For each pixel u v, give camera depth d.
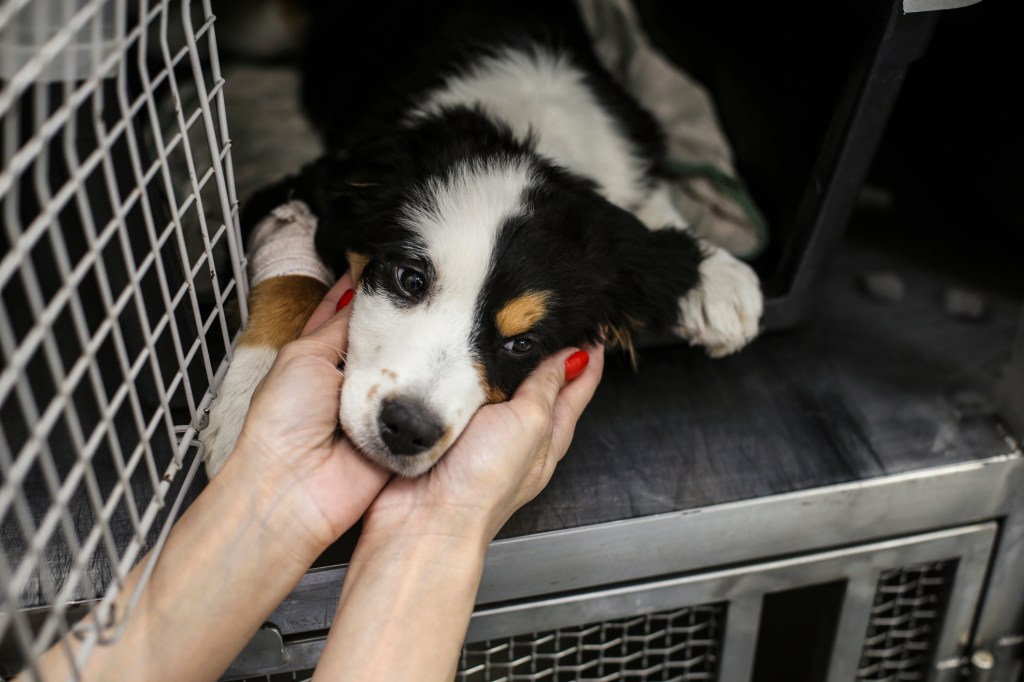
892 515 0.74
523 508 0.70
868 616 0.77
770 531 0.72
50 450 0.69
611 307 0.71
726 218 0.86
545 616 0.71
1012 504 0.75
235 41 0.99
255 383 0.65
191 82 0.88
